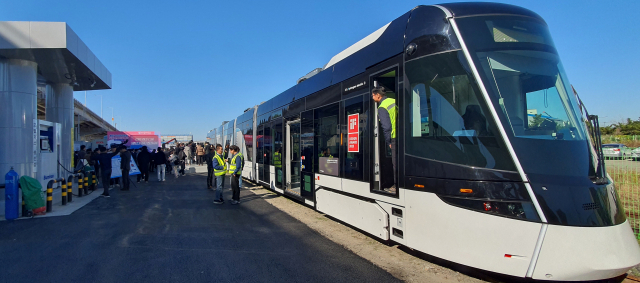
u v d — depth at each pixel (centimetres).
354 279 426
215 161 995
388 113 518
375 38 566
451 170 408
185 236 627
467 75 410
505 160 376
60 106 1343
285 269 461
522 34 433
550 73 425
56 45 890
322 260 496
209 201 1041
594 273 343
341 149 648
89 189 1262
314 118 779
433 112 435
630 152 725
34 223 738
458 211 397
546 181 361
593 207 358
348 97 628
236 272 450
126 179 1324
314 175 769
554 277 347
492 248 372
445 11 446
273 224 722
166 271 453
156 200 1066
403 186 470
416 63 459
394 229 496
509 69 412
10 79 936
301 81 922
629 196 706
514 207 364
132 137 2650
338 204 658
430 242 427
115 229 682
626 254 354
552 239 348
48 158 1045
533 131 389
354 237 616
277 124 1070
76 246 564
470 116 404
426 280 421
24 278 429
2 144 909
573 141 392
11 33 868
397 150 484
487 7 446
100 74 1270
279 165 1041
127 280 423
